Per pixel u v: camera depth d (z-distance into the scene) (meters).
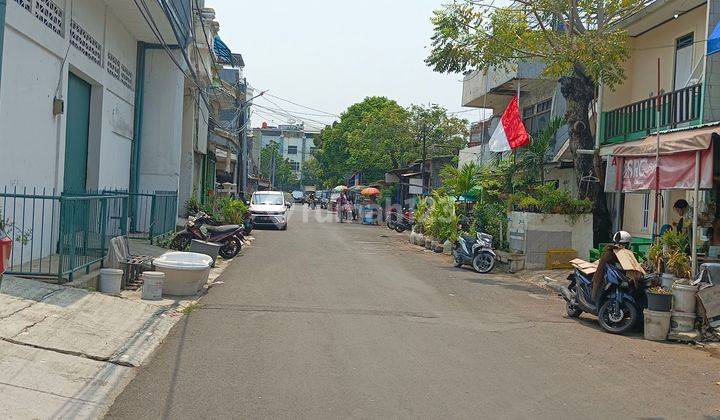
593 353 8.47
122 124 17.75
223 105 37.47
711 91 14.01
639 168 12.38
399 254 21.70
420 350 8.12
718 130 11.12
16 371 6.10
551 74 17.39
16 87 10.55
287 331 8.92
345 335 8.79
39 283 9.27
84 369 6.61
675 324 9.46
